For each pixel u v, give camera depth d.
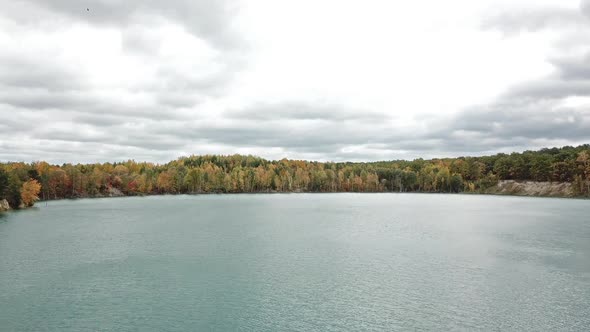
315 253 67.06
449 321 38.84
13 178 158.25
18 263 60.31
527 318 39.41
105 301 44.16
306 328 37.41
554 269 56.19
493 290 47.44
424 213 136.00
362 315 40.28
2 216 125.50
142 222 109.50
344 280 51.47
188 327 37.62
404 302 43.72
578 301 43.69
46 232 90.50
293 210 148.88
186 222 109.75
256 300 44.34
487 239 80.19
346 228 97.00
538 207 158.88
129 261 61.50
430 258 63.16
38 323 38.50
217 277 52.84
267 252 67.81
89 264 59.75
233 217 122.94
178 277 52.91
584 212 136.00
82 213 135.62
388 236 84.44
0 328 37.34
